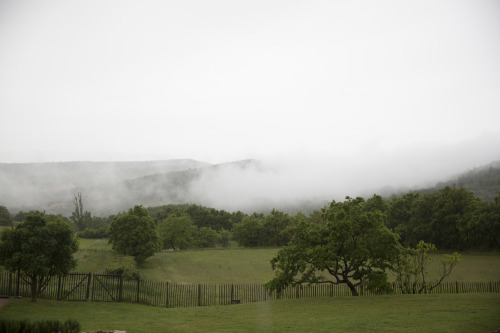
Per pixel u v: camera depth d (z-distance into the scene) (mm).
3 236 21766
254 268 52625
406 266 27562
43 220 22953
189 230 82812
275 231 90438
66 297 24703
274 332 14875
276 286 26984
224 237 101875
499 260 54062
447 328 13867
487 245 64062
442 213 69938
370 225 26688
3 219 93625
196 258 60812
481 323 14539
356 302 22656
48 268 21781
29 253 21359
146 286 31859
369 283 25719
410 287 29406
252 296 31328
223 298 30562
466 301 20641
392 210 78500
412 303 20891
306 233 27609
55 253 22578
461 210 68688
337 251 26609
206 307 24094
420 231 71250
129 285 30672
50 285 26750
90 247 59750
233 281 42281
